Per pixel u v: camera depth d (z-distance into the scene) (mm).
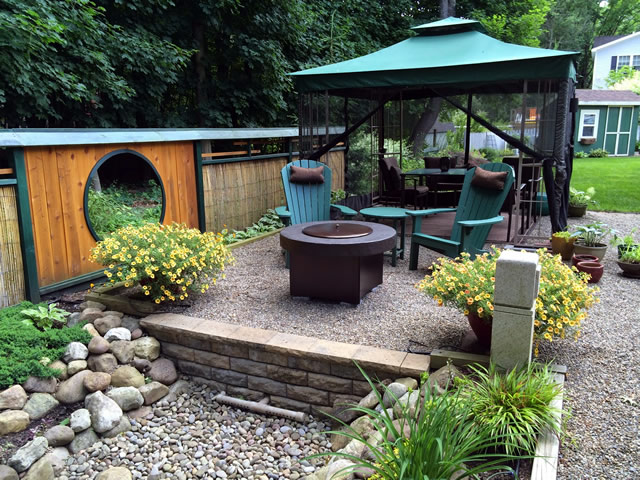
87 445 2709
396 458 1818
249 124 8820
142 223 5820
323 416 3008
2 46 5008
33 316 3342
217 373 3301
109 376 3047
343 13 11297
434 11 13984
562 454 2041
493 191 4641
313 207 5270
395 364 2711
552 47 25047
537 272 2305
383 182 8641
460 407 2062
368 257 3781
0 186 3502
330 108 6824
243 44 8188
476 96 7859
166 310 3676
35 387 2838
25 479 2373
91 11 5840
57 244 3959
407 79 5141
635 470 1927
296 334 3209
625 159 16359
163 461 2643
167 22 7535
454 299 2861
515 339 2326
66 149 3986
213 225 5801
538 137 5020
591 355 2838
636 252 4418
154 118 7762
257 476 2545
